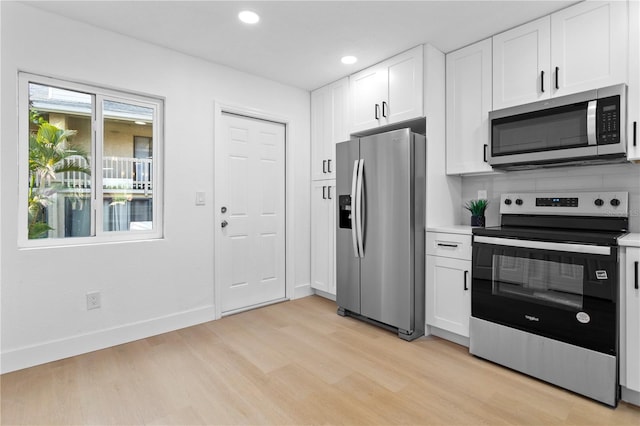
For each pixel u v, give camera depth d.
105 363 2.28
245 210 3.38
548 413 1.74
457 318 2.54
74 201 2.49
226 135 3.24
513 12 2.27
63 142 2.45
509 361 2.19
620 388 1.85
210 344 2.59
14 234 2.18
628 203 2.12
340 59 3.02
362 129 3.24
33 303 2.25
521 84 2.41
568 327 1.94
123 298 2.61
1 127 2.13
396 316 2.72
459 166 2.80
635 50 1.93
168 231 2.83
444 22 2.41
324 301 3.69
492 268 2.29
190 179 2.96
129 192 2.73
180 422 1.69
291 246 3.71
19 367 2.19
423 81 2.74
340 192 3.21
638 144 1.92
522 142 2.32
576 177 2.44
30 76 2.28
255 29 2.52
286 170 3.70
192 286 2.98
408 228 2.63
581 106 2.06
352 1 2.17
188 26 2.48
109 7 2.24
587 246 1.87
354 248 3.01
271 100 3.50
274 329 2.89
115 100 2.64
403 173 2.65
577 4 2.14
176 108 2.87
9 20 2.15
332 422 1.69
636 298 1.75
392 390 1.96
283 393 1.93
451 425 1.66
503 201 2.63
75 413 1.75
